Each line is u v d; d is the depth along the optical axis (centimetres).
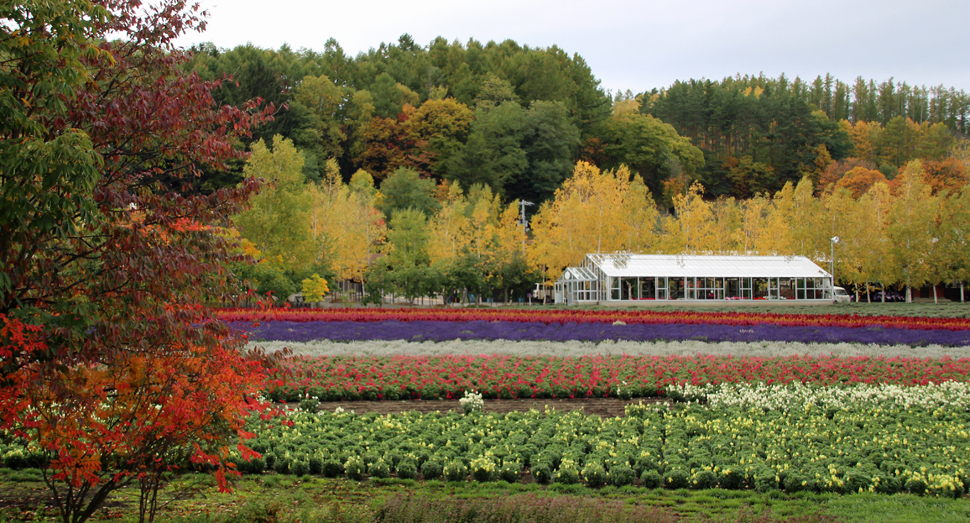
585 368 2036
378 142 11469
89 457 707
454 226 6519
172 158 794
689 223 6631
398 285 5050
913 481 1049
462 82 13575
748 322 3238
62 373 652
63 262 706
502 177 10856
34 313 616
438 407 1669
